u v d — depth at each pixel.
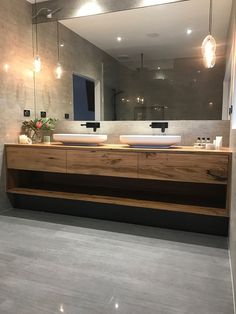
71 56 3.23
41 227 2.55
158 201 2.55
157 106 2.93
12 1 2.96
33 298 1.48
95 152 2.57
